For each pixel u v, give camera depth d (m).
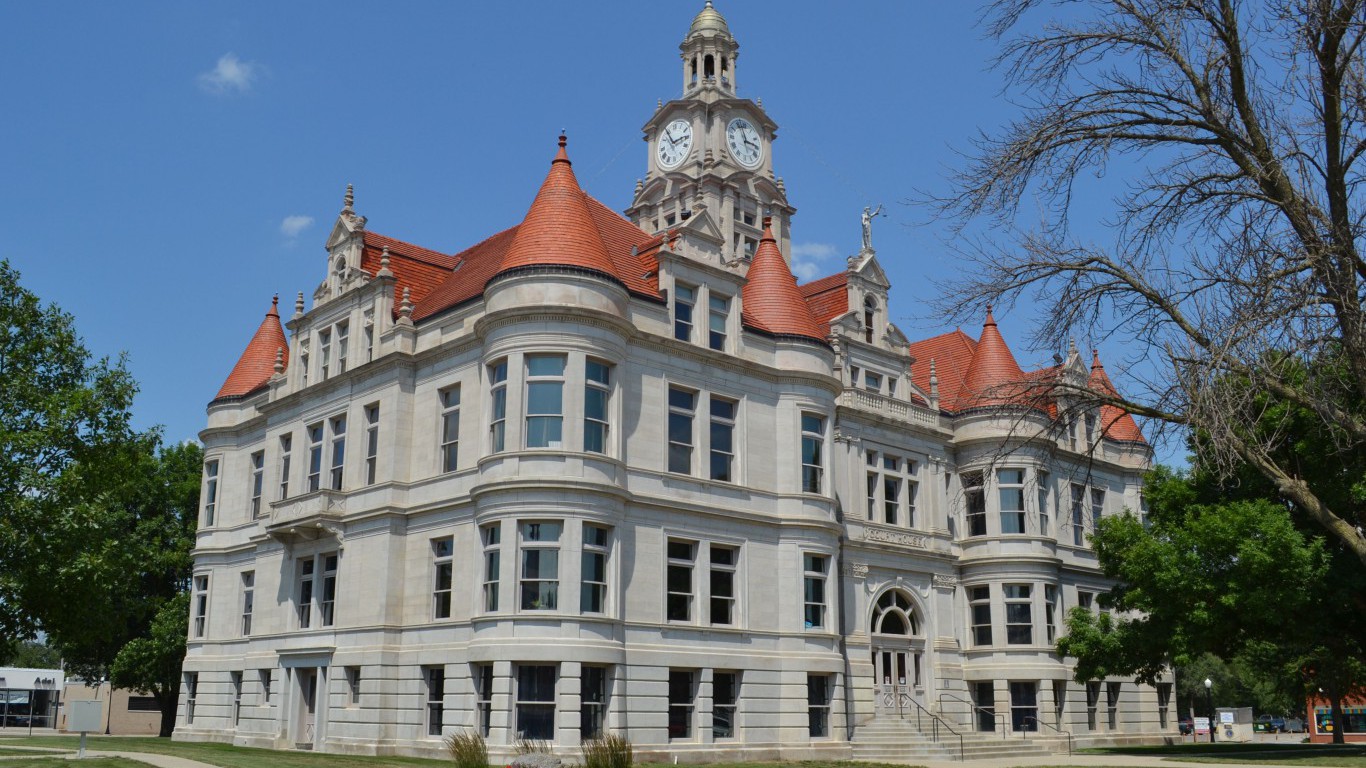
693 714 39.38
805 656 42.44
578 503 36.56
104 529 38.06
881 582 48.62
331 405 46.31
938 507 52.75
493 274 40.53
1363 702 92.50
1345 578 38.47
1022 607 52.09
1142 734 57.84
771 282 46.91
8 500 34.44
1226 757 41.16
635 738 36.97
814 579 44.16
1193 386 18.00
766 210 69.00
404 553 41.56
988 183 20.25
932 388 54.16
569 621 35.62
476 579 37.28
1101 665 46.69
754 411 43.94
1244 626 41.06
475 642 36.44
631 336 39.81
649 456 39.94
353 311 46.31
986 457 53.25
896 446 51.28
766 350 45.06
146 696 84.06
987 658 51.66
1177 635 41.56
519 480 36.47
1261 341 17.64
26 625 37.06
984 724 51.84
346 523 43.38
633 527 38.75
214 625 52.88
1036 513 52.75
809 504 44.06
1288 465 38.44
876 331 52.91
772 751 40.75
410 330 43.66
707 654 39.88
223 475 54.94
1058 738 50.25
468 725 36.66
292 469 48.09
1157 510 45.62
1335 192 18.08
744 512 42.25
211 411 56.25
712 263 44.66
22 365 37.72
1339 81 17.92
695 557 40.69
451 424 41.59
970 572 52.91
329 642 42.72
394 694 40.06
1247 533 39.12
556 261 38.41
